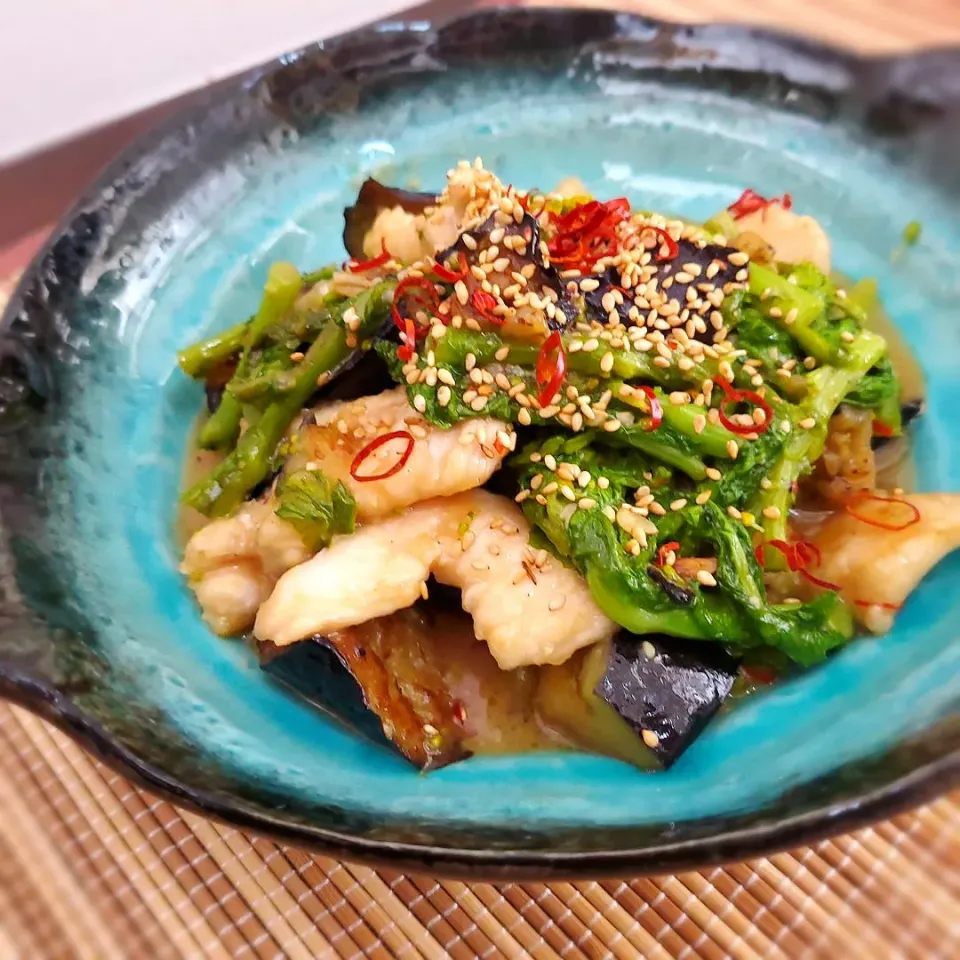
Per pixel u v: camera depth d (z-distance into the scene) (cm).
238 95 25
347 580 19
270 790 15
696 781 16
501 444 20
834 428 22
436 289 21
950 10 34
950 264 23
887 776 14
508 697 20
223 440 23
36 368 20
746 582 19
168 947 17
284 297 23
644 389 20
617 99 27
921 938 16
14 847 18
